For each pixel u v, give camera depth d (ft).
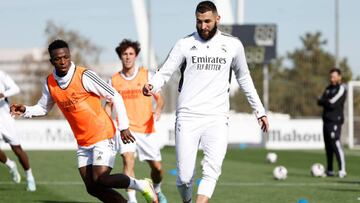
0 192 108.47
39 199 100.68
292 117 273.33
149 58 294.87
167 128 253.44
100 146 72.02
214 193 110.83
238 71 75.31
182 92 73.87
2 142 239.50
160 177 98.37
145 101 98.43
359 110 269.44
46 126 245.24
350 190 115.85
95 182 72.02
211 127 73.31
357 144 264.72
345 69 492.95
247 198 104.63
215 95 73.20
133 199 92.73
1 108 109.29
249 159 198.59
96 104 72.23
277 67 480.64
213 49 72.79
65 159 185.06
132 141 72.38
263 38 262.88
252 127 261.44
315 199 103.60
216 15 72.49
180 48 73.00
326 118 143.64
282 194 109.91
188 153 73.56
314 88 274.77
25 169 110.73
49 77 72.02
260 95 274.77
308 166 173.37
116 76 100.07
